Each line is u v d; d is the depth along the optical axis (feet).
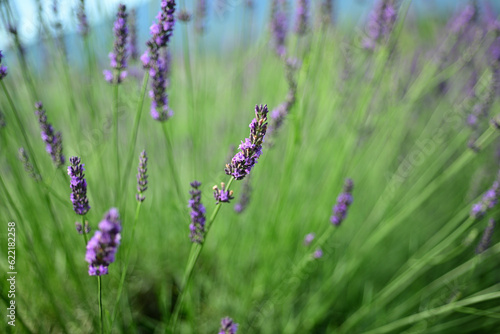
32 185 1.23
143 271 1.34
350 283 1.44
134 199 1.38
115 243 0.64
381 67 1.24
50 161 1.27
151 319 1.24
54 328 1.13
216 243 1.42
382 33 1.26
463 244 1.14
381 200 1.43
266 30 1.37
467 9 1.34
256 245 1.39
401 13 1.18
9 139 1.16
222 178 1.37
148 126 1.37
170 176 1.37
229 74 1.64
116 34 0.95
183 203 1.15
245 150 0.74
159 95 0.96
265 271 1.30
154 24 0.89
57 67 1.26
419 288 1.47
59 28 1.11
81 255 1.24
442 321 1.39
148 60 0.93
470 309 1.04
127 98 1.26
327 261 1.41
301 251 1.35
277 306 1.29
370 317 1.35
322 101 1.36
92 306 1.16
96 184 1.28
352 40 1.45
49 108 1.34
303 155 1.31
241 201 1.16
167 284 1.33
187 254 1.37
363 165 1.54
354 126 1.30
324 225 1.43
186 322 1.22
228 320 0.86
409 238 1.61
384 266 1.55
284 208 1.33
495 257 1.49
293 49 1.25
